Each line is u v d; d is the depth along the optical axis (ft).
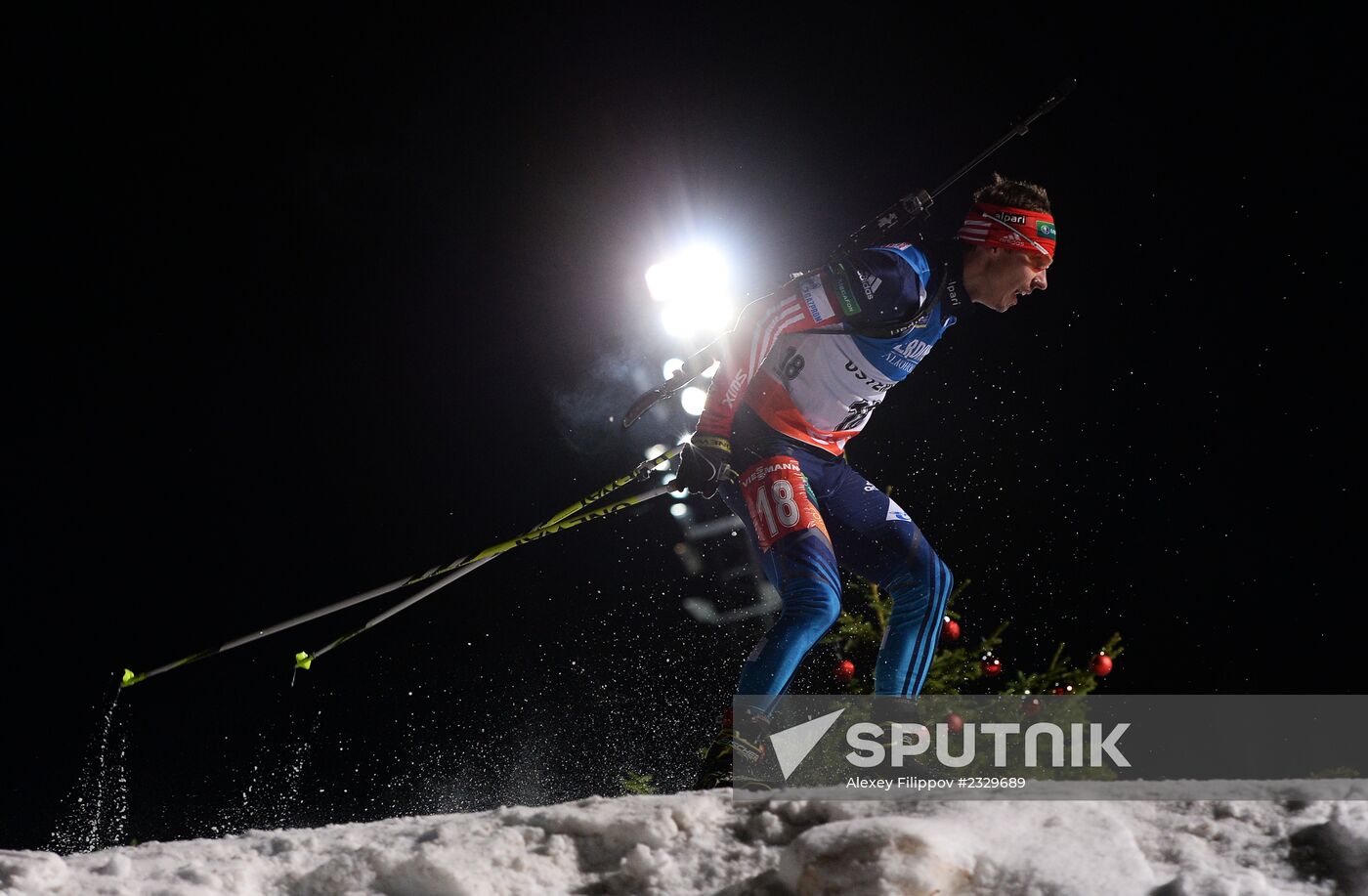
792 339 40.73
